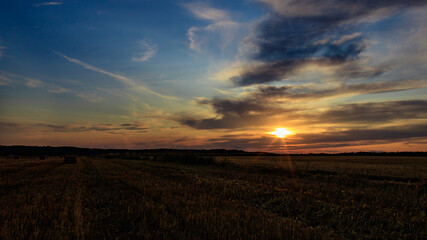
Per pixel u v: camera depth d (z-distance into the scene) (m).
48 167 30.80
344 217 7.18
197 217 6.54
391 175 18.28
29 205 8.48
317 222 7.05
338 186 13.30
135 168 27.80
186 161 38.44
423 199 9.59
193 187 12.30
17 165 34.88
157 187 12.30
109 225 6.48
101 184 14.23
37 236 5.32
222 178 16.59
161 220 6.36
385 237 5.93
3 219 6.62
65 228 5.86
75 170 25.55
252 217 6.91
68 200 9.54
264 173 21.61
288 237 5.35
